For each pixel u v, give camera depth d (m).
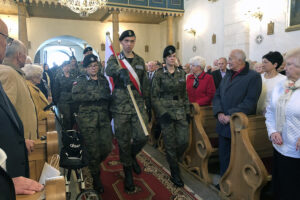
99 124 2.82
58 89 4.34
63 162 2.04
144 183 3.03
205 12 9.81
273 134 1.97
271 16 6.91
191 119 3.25
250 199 2.31
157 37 13.38
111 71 2.64
